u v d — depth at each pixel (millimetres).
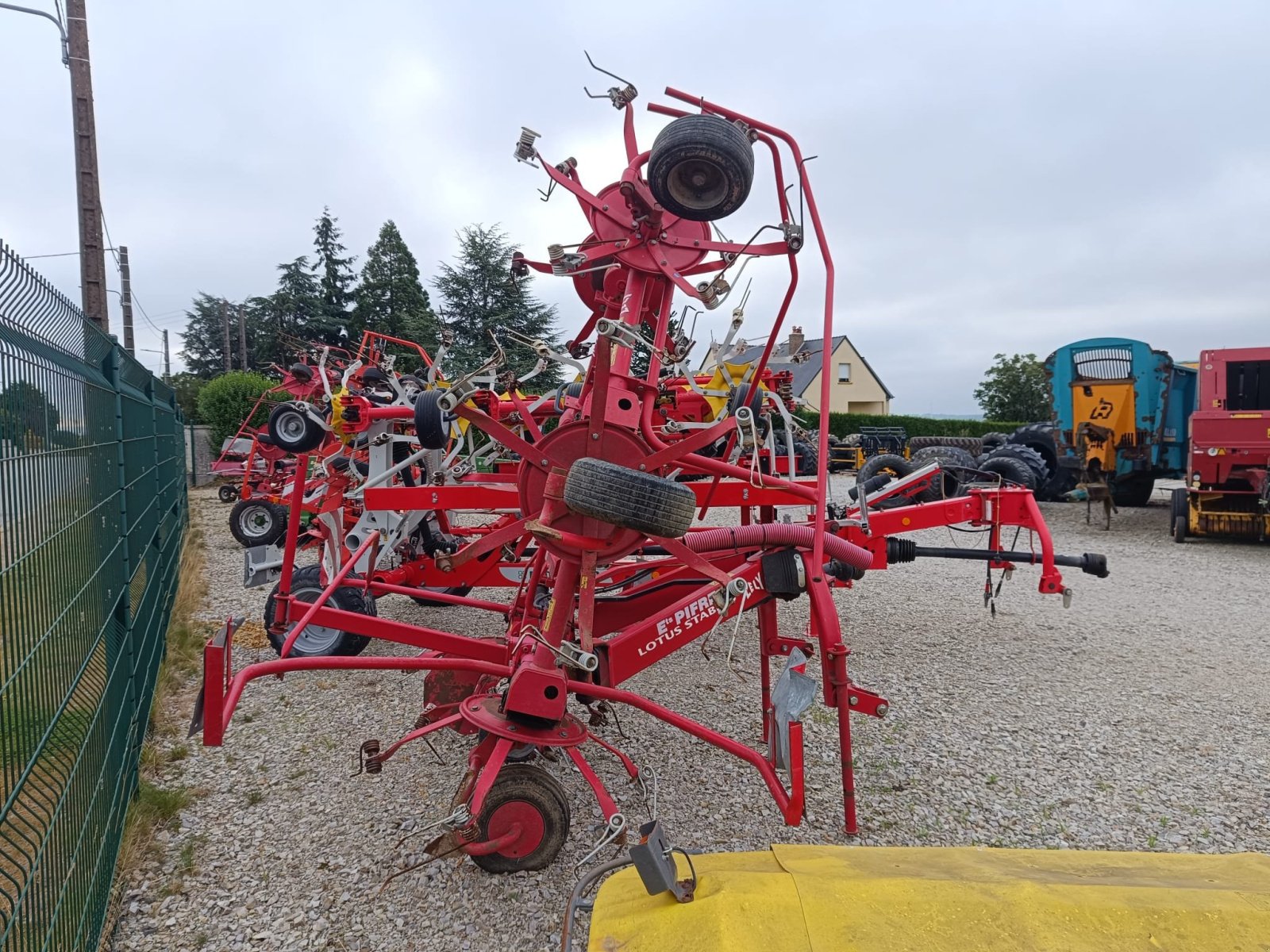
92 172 11742
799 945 1561
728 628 6453
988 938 1563
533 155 3811
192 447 20766
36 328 2186
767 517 5301
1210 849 3197
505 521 5996
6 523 1831
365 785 3617
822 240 3279
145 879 2891
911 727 4379
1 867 1829
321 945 2553
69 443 2541
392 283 38156
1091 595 7785
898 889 1688
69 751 2307
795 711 2730
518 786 2850
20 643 1897
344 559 5547
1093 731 4344
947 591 7938
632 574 4652
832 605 3061
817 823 3346
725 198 3176
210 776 3707
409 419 5441
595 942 1735
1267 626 6605
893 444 20609
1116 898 1643
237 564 9273
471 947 2547
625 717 4438
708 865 1994
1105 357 12312
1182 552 10305
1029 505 4664
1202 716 4582
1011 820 3404
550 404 5320
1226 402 11156
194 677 5074
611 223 3918
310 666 2941
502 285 23750
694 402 6445
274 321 42469
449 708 3744
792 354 3912
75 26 11477
